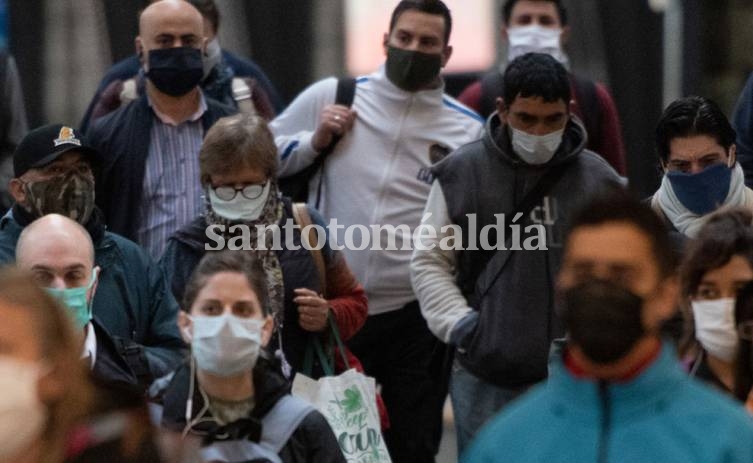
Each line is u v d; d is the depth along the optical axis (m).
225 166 18.36
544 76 18.56
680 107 18.61
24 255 16.70
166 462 10.68
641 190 35.34
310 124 21.91
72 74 34.69
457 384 19.09
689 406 11.38
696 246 15.35
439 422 21.62
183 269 18.62
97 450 10.60
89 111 23.17
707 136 18.44
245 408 15.49
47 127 18.75
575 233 11.70
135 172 20.97
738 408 11.52
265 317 15.70
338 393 17.94
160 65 20.83
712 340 15.34
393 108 21.56
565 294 11.59
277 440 15.29
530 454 11.53
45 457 10.60
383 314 21.42
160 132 21.16
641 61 35.31
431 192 19.31
